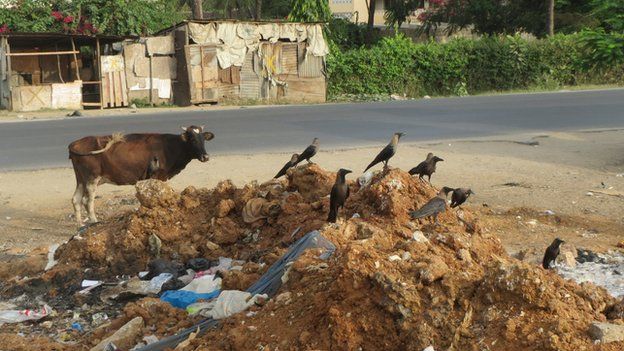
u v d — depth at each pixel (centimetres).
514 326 626
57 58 3422
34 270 1052
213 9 5616
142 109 3152
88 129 2389
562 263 1025
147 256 1038
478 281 668
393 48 3922
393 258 714
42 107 3130
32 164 1853
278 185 1112
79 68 3562
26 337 848
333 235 852
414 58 3981
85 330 872
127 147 1305
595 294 693
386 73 3897
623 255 1103
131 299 945
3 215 1419
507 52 4178
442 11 5388
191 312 814
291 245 909
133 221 1048
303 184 1076
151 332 795
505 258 842
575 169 1814
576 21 5088
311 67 3578
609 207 1448
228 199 1073
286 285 770
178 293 883
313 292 708
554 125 2519
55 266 1046
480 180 1680
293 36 3516
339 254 746
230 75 3406
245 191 1072
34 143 2131
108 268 1027
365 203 964
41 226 1351
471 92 4103
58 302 962
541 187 1617
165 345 740
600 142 2184
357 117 2712
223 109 3066
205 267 995
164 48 3319
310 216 1004
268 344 674
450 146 2103
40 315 910
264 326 698
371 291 668
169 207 1069
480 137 2259
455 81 4066
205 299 852
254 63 3453
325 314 673
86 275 1016
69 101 3169
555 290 662
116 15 3803
